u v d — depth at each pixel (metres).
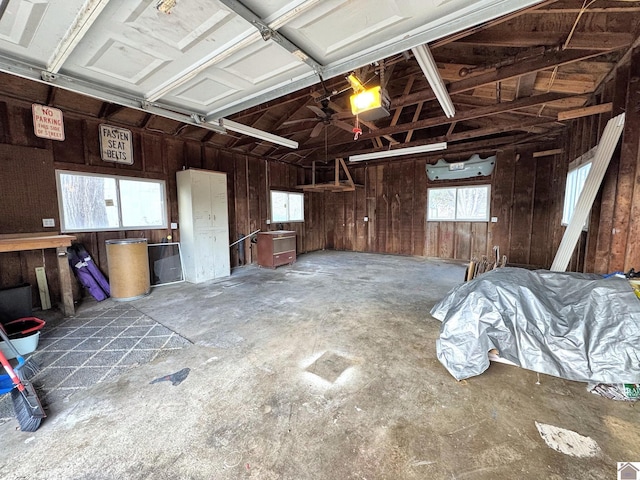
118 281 3.77
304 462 1.36
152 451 1.42
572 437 1.47
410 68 3.90
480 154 6.51
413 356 2.32
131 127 4.35
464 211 6.83
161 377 2.04
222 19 1.56
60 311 3.36
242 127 3.92
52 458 1.38
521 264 6.18
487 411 1.68
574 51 2.62
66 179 3.72
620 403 1.72
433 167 7.07
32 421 1.54
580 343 1.93
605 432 1.50
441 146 5.32
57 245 2.95
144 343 2.56
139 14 1.51
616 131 2.83
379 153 5.95
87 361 2.26
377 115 3.01
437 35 1.70
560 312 2.10
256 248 6.66
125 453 1.41
